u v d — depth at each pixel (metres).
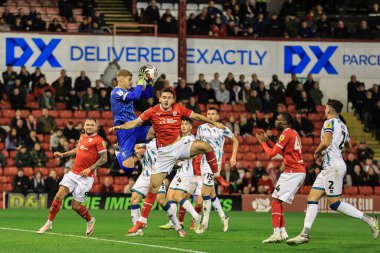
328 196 25.44
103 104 56.16
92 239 26.16
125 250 22.88
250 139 55.44
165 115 25.95
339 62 64.38
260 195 48.19
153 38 61.25
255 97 57.56
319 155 25.30
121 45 60.91
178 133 26.20
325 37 64.56
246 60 63.03
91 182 27.98
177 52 61.59
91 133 27.86
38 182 47.16
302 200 48.84
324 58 64.12
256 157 54.94
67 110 55.69
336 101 25.41
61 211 44.12
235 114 58.09
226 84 59.00
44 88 55.69
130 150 27.52
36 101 56.00
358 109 60.38
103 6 67.50
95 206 47.16
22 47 59.41
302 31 64.19
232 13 65.25
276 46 63.50
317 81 63.94
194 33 62.19
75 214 41.47
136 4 67.38
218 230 32.19
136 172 48.53
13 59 59.28
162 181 26.80
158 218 39.38
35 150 49.97
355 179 51.47
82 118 55.59
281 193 26.14
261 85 58.16
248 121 55.84
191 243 25.36
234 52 62.78
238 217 42.03
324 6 70.31
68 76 59.66
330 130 24.84
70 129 51.56
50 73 60.00
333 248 24.67
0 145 52.78
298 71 63.88
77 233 28.91
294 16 66.44
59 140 50.88
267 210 48.09
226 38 62.59
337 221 39.44
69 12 63.56
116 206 47.28
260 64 63.22
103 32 60.81
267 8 71.00
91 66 60.56
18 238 26.42
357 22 69.88
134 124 25.75
